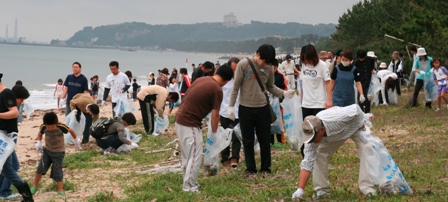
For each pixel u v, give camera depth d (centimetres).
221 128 853
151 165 1077
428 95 1658
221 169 961
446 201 675
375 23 4800
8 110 766
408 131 1272
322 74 893
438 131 1236
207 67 1095
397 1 3669
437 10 2275
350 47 5328
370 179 713
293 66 2247
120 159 1162
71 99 1400
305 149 710
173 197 779
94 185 920
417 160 949
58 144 866
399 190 709
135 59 18400
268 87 877
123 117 1269
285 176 873
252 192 787
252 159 881
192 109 798
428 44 2133
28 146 1448
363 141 709
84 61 13738
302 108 914
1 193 840
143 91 1488
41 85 5662
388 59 2945
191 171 802
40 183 945
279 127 1090
